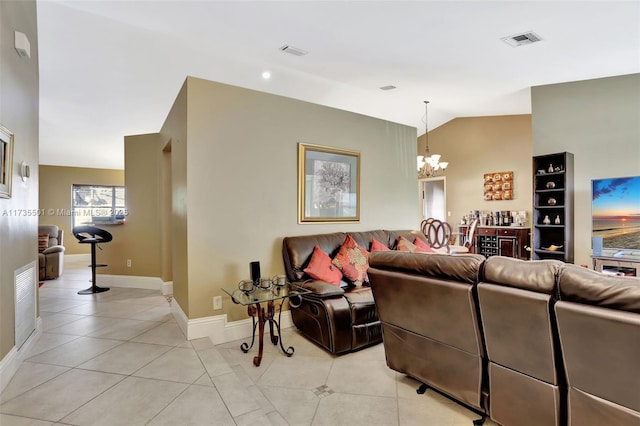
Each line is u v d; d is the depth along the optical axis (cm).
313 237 353
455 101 602
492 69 407
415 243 420
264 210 333
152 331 299
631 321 120
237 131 316
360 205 420
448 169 821
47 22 336
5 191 206
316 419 189
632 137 415
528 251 654
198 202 292
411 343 216
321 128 381
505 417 170
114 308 372
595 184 407
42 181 779
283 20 302
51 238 650
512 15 269
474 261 173
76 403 185
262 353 261
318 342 286
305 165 365
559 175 466
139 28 347
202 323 290
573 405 145
